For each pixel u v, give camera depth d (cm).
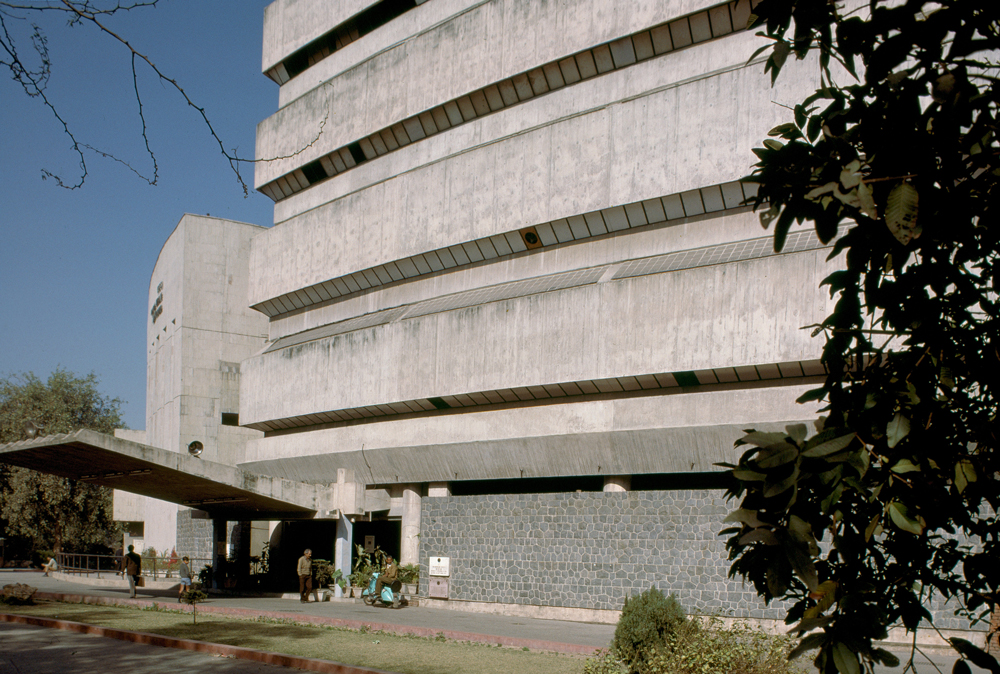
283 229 4125
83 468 2678
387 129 3678
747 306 2412
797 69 2458
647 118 2731
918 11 403
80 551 6688
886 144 395
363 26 4009
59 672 1181
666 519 2128
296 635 1652
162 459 2388
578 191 2870
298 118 4162
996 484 388
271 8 4519
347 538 2853
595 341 2695
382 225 3547
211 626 1780
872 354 477
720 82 2592
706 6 2719
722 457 2519
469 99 3366
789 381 2411
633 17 2875
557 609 2267
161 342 5584
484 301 3072
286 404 3866
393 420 3416
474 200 3180
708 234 2694
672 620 1153
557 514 2320
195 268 5034
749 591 1973
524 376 2870
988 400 418
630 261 2838
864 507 393
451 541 2544
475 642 1667
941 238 386
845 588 368
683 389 2594
